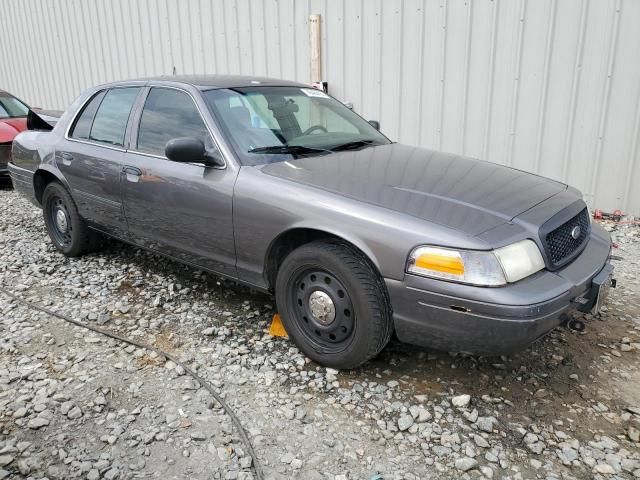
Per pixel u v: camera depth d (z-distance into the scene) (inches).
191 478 93.2
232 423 107.0
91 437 103.0
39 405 111.7
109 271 185.0
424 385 119.6
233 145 136.3
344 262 112.9
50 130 203.8
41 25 473.7
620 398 115.3
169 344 137.1
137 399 114.7
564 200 126.8
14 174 213.2
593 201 240.7
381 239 108.0
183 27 357.4
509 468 96.0
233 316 151.8
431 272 102.9
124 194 161.3
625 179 231.3
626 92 222.2
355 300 113.3
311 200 118.6
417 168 133.5
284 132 148.2
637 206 232.2
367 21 275.7
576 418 109.1
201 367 126.5
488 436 103.8
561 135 239.8
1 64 548.7
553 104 238.1
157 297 161.9
